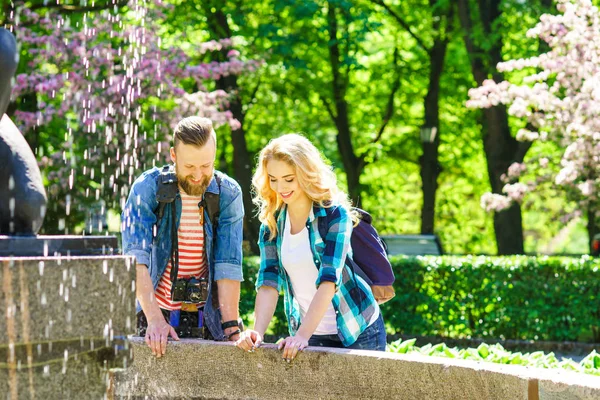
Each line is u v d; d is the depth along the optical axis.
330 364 3.56
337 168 21.06
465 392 3.25
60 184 12.67
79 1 12.98
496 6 17.31
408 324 11.34
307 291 3.89
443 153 22.39
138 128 12.66
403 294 11.36
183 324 4.16
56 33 12.11
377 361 3.45
